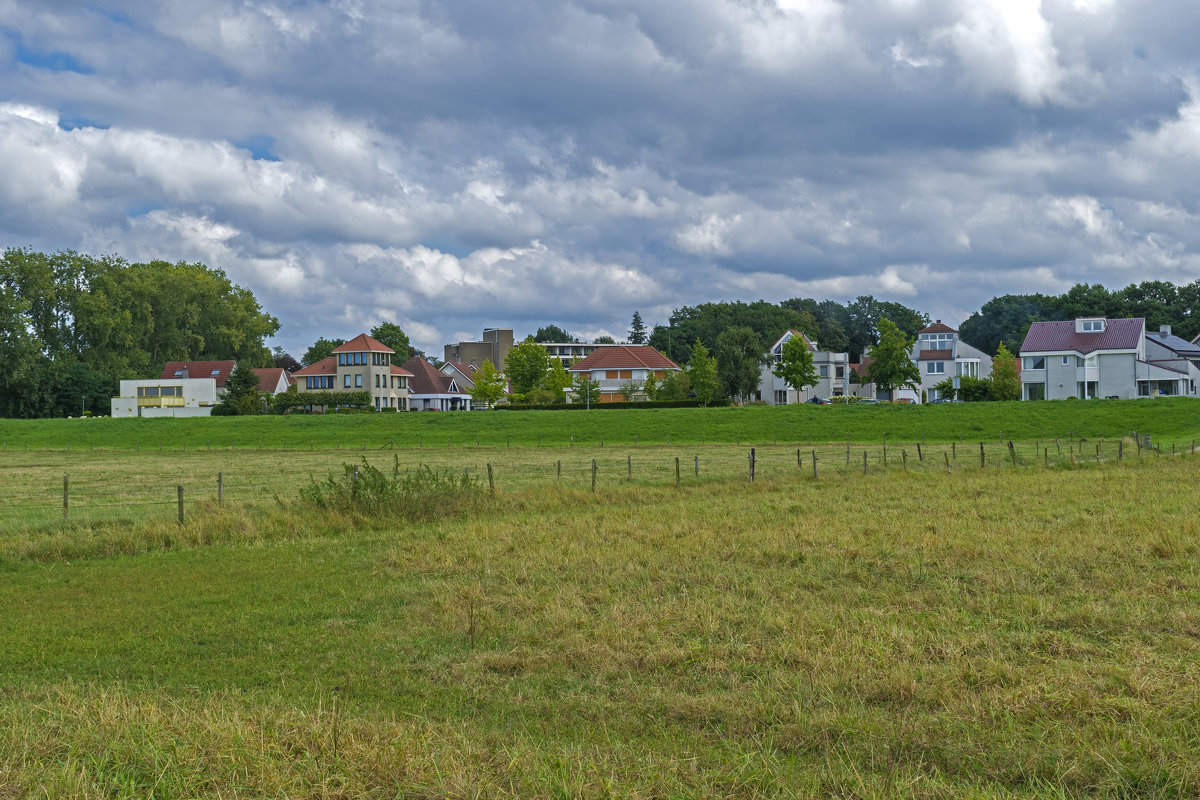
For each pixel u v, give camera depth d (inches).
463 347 5944.9
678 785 242.4
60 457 2110.0
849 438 2294.5
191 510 877.2
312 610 486.0
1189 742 264.5
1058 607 428.8
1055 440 2142.0
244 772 251.1
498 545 669.3
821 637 386.0
